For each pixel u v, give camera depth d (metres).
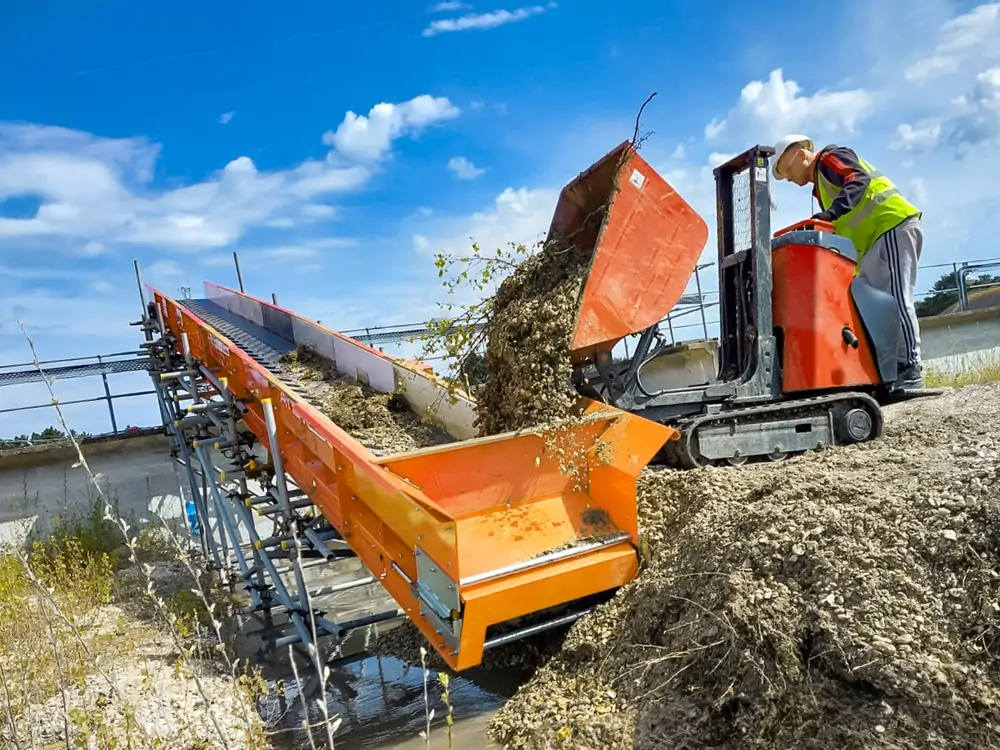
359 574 8.53
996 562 3.09
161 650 5.65
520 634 4.09
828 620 3.16
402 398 6.67
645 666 3.70
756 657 3.21
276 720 4.57
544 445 4.60
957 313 15.45
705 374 8.78
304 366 8.09
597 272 4.83
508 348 5.05
